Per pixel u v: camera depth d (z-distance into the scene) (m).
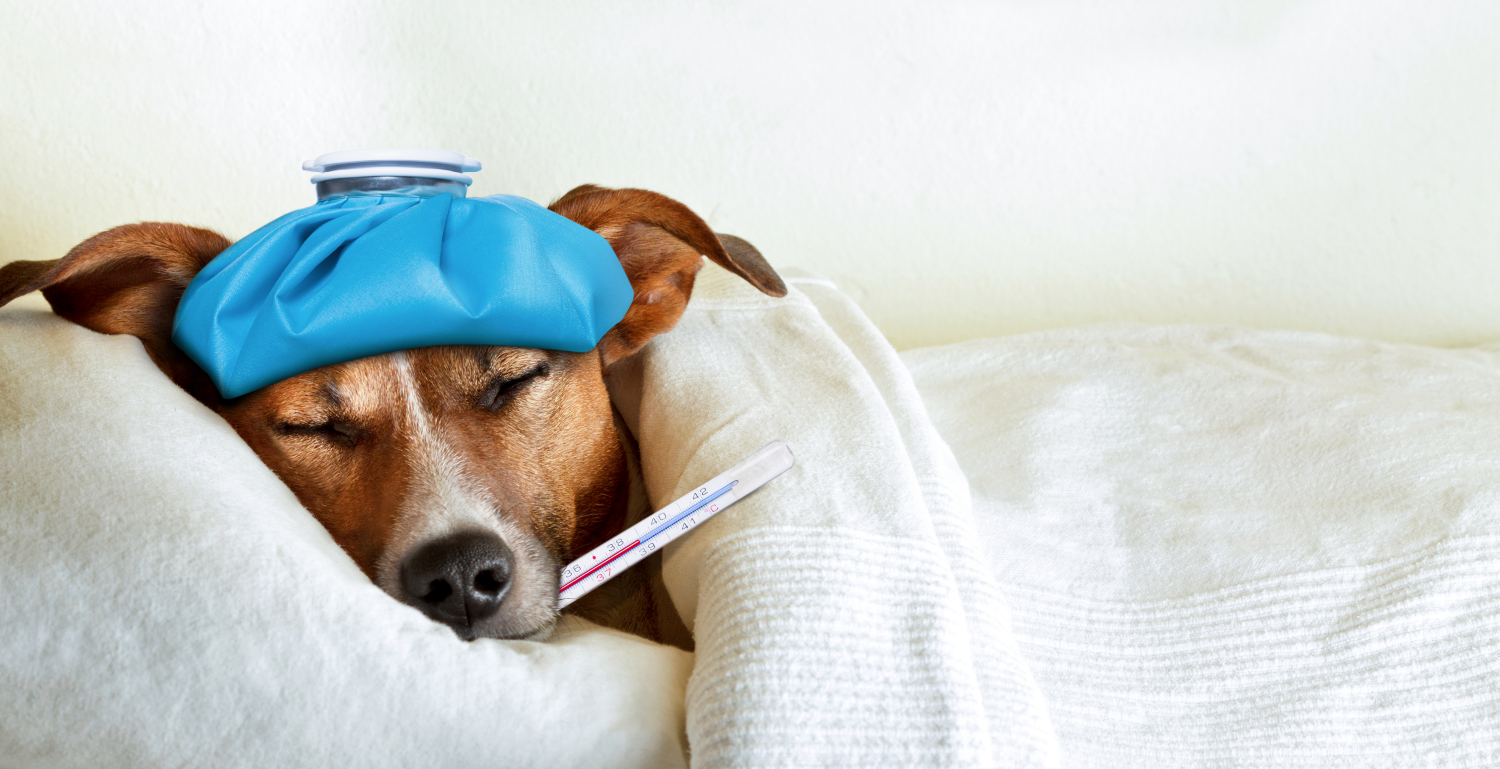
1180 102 2.40
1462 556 1.38
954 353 2.08
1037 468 1.67
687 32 2.29
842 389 1.38
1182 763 1.30
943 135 2.40
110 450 1.02
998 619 1.18
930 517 1.22
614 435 1.58
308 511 1.27
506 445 1.38
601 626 1.35
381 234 1.21
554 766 0.96
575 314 1.31
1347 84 2.39
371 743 0.93
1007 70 2.38
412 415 1.34
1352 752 1.29
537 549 1.32
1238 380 1.85
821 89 2.35
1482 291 2.50
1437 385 1.87
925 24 2.34
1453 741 1.29
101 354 1.18
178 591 0.92
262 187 2.23
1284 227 2.48
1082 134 2.41
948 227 2.45
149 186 2.20
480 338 1.28
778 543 1.09
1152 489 1.63
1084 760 1.29
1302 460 1.63
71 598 0.92
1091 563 1.48
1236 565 1.44
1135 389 1.88
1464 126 2.41
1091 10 2.35
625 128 2.32
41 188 2.15
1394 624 1.35
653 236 1.54
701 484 1.23
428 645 0.97
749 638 0.99
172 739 0.91
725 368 1.47
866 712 0.97
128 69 2.13
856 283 2.47
